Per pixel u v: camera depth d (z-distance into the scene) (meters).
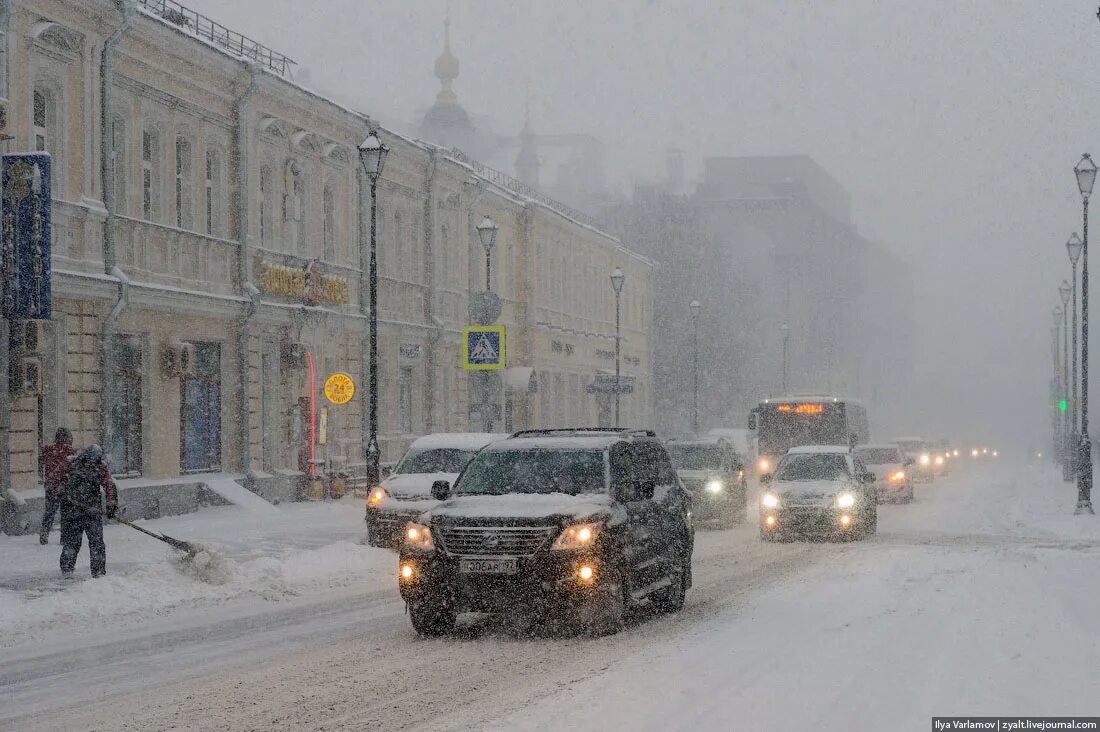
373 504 28.23
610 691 11.49
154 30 35.28
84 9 32.22
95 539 21.62
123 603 18.70
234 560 23.91
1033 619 15.90
